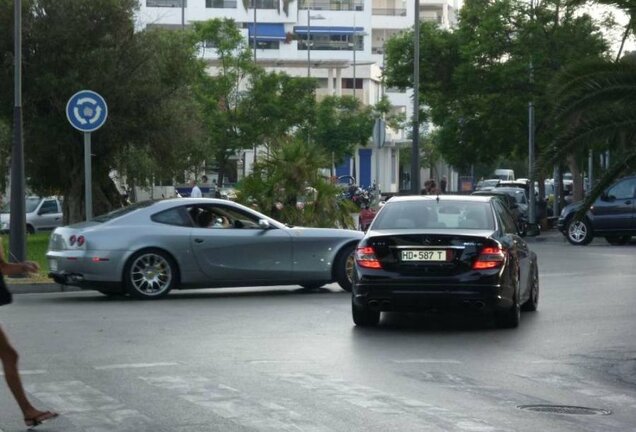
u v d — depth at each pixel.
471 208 18.89
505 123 55.91
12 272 10.62
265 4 130.88
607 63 16.52
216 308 21.03
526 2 55.38
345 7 134.25
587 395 12.79
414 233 17.75
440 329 18.31
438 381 13.34
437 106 60.00
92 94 25.86
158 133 42.41
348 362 14.68
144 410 11.38
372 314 18.39
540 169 16.50
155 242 22.67
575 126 16.34
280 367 14.18
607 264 32.31
